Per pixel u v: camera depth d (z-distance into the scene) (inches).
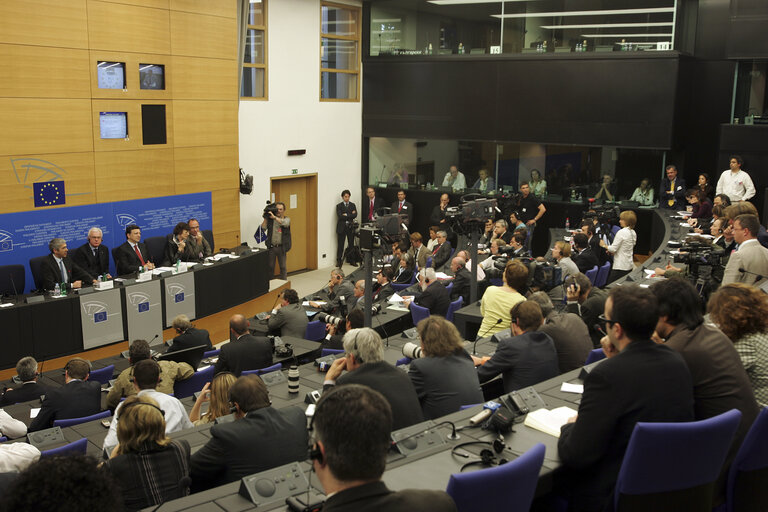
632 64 491.5
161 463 117.9
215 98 466.9
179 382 239.6
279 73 532.1
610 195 520.1
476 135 561.3
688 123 522.3
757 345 117.8
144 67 422.0
